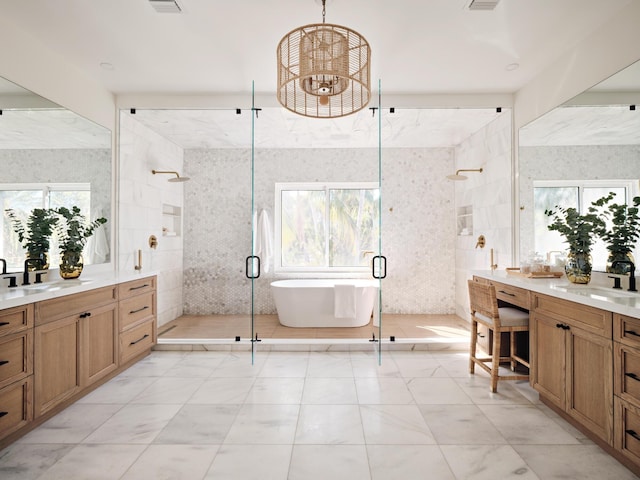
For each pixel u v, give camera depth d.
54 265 2.82
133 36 2.67
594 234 2.55
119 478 1.74
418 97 3.76
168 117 4.07
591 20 2.47
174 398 2.63
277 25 2.53
